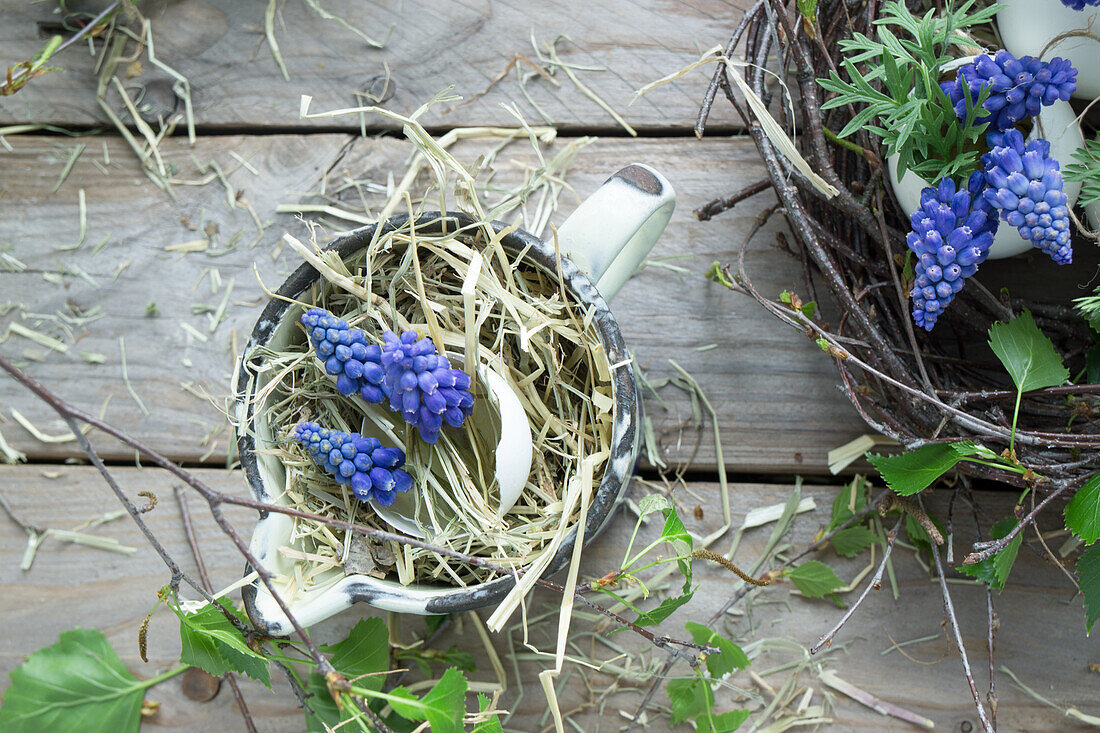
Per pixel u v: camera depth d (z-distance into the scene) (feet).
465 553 2.00
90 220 2.30
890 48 1.92
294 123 2.30
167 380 2.28
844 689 2.21
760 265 2.25
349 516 2.00
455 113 2.29
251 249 2.29
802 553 2.17
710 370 2.25
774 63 2.25
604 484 1.92
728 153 2.27
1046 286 2.20
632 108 2.28
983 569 2.07
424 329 2.00
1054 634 2.21
